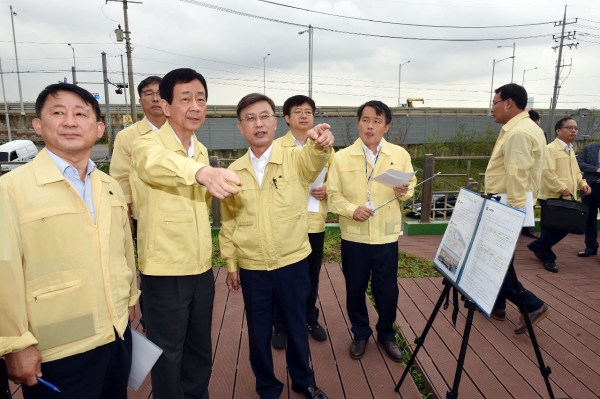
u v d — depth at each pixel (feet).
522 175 9.40
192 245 6.33
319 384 8.16
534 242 15.21
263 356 7.16
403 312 11.25
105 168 39.32
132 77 61.93
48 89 4.92
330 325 10.53
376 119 8.54
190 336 6.88
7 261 4.33
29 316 4.67
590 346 9.55
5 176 4.73
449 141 90.94
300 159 7.05
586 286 13.06
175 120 6.27
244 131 6.89
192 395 7.12
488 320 10.76
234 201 7.14
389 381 8.27
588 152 15.98
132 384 5.94
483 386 8.07
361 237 8.68
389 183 8.01
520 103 9.99
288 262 7.12
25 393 4.99
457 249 7.30
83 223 5.01
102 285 5.13
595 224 15.75
